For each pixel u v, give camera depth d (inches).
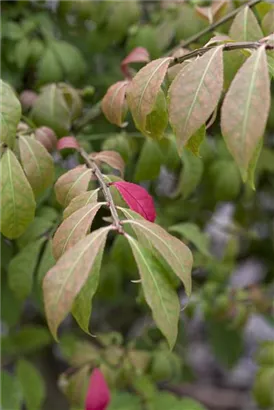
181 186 22.8
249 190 28.5
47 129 20.2
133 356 24.3
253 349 53.4
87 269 12.8
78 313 14.2
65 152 21.9
